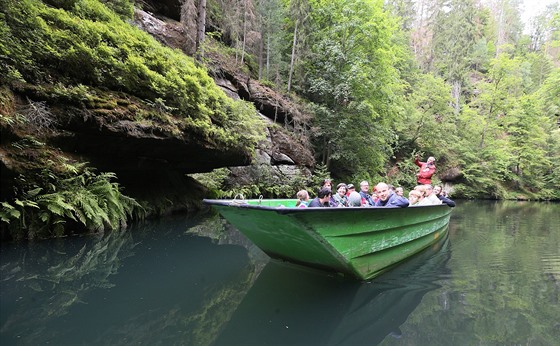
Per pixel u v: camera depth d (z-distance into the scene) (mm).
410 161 21781
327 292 3445
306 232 3252
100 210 5445
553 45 25219
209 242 5738
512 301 3236
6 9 4484
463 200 21000
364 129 15234
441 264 4633
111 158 6199
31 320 2527
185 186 9523
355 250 3678
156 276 3797
